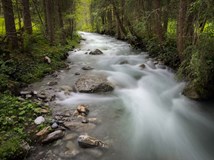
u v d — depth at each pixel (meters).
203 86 7.04
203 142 5.12
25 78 8.36
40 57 10.66
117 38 25.20
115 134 5.06
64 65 11.31
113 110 6.33
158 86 8.74
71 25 23.36
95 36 30.94
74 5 23.77
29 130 4.97
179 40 9.04
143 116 6.15
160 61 11.57
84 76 9.41
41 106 6.17
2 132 4.77
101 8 22.42
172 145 4.90
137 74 10.14
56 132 4.78
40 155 4.22
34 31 16.05
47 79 8.99
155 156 4.45
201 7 6.37
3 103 5.88
